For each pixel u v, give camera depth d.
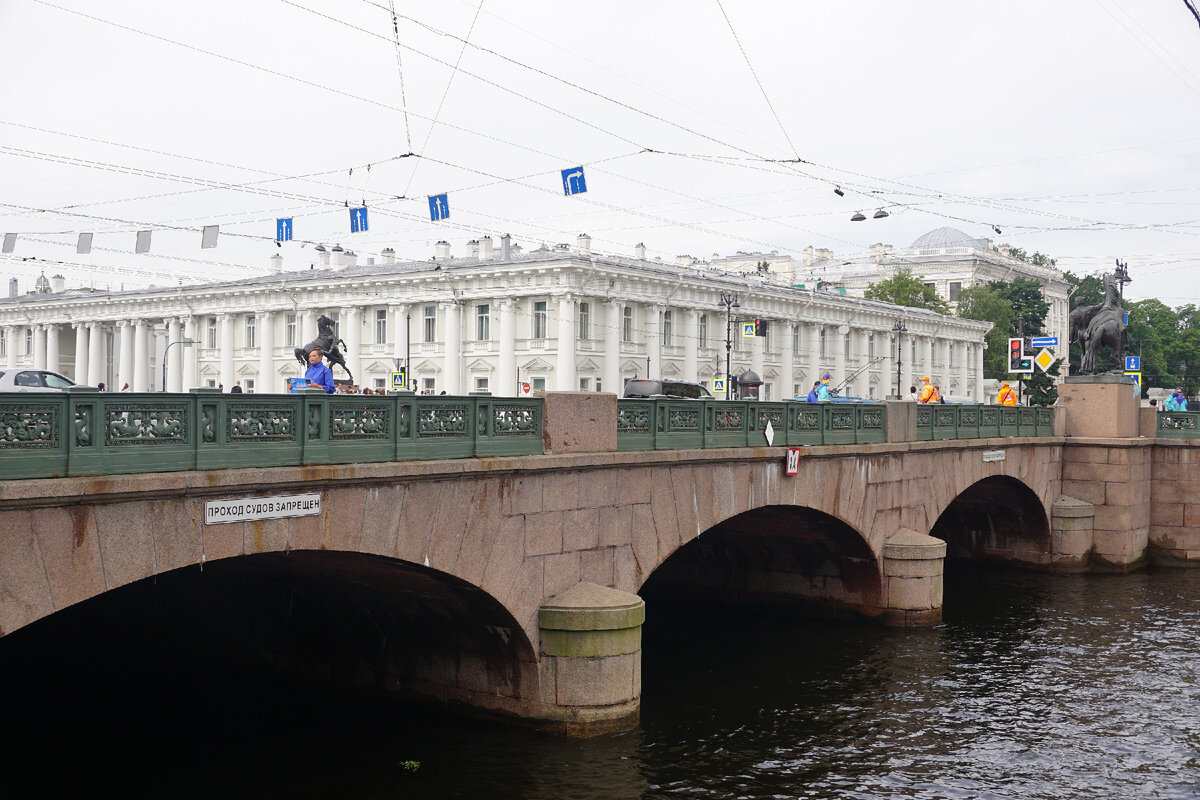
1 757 13.52
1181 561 29.64
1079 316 29.88
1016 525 29.33
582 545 14.13
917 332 71.88
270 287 55.09
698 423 16.28
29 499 8.49
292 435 10.69
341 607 15.49
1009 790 13.08
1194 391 98.56
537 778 12.62
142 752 13.60
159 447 9.57
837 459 19.48
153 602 18.80
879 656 19.16
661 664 18.48
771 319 59.53
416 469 11.65
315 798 12.01
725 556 23.53
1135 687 17.52
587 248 53.62
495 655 14.12
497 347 49.94
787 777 13.19
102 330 60.72
